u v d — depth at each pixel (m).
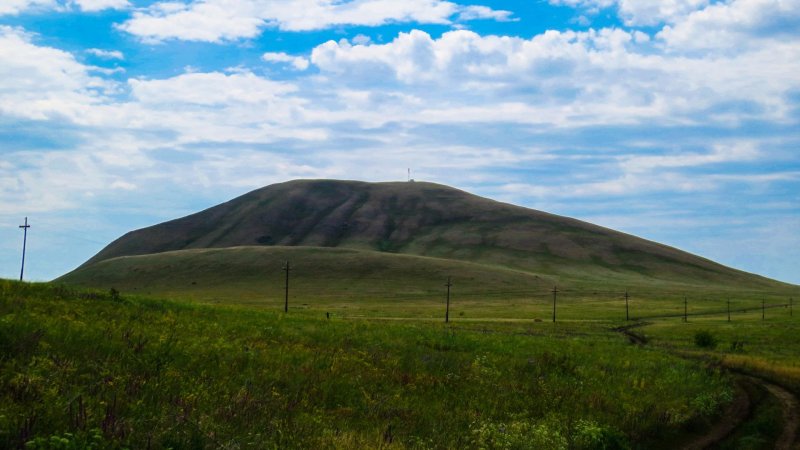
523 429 16.17
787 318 128.25
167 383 13.84
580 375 27.75
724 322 116.44
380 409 15.96
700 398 24.34
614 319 120.44
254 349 20.72
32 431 8.72
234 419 12.07
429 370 23.09
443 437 14.18
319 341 26.27
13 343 13.79
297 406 14.55
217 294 190.50
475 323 92.00
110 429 9.48
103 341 16.44
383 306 151.88
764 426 20.89
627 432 17.94
